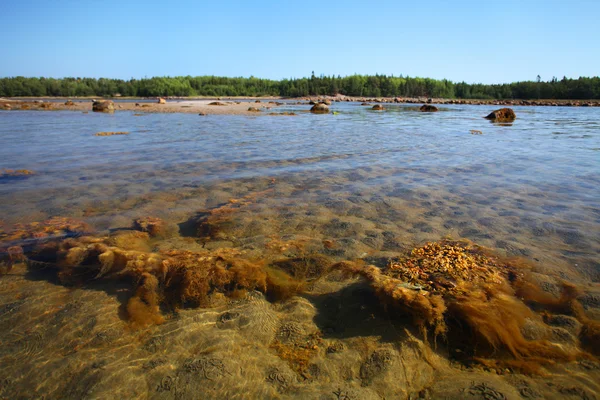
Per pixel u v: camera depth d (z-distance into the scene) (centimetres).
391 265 404
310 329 324
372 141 1368
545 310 340
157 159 991
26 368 278
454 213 586
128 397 252
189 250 458
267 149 1157
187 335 312
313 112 3275
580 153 1142
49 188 710
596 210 594
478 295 339
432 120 2530
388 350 296
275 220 555
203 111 3159
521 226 529
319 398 252
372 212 591
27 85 10094
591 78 10100
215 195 677
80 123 1998
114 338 309
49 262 430
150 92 11731
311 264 427
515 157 1062
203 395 254
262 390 259
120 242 466
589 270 403
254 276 392
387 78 13338
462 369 283
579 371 273
